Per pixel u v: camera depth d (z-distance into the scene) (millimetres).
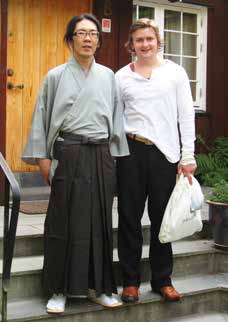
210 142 7535
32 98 6133
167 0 7039
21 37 6020
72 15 6309
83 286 3535
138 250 3836
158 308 3973
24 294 3826
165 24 7188
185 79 3779
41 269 3861
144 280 4223
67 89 3508
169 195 3787
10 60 5973
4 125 5828
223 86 7605
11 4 5930
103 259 3641
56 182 3541
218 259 4555
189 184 3727
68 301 3775
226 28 7582
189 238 4812
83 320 3688
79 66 3559
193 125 3775
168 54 7242
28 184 6125
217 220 4520
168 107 3723
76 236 3525
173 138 3762
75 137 3527
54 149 3588
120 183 3791
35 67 6125
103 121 3572
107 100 3586
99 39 3607
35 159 3617
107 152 3604
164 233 3680
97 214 3578
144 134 3703
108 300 3713
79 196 3523
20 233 4215
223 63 7586
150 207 3826
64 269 3547
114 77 3684
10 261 3301
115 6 6598
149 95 3693
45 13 6141
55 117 3523
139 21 3701
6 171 3404
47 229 3600
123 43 6688
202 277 4422
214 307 4234
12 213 3234
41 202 5629
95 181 3568
